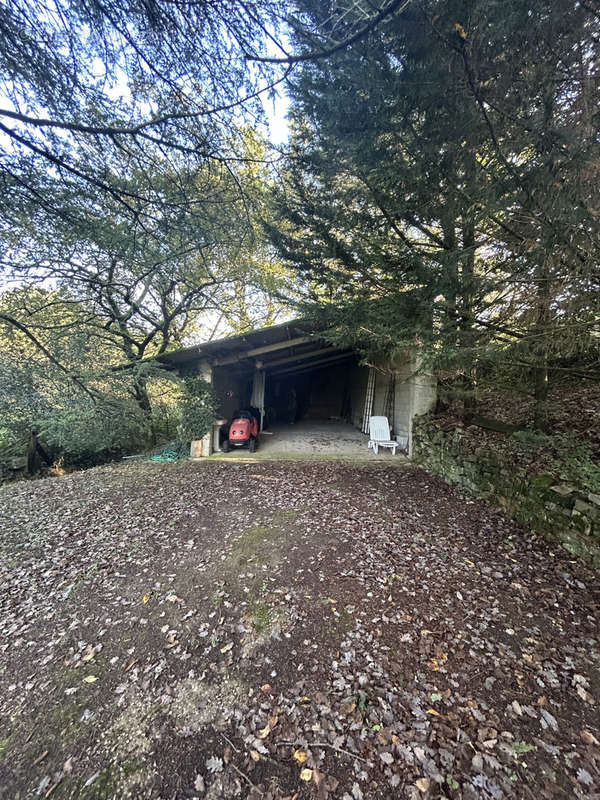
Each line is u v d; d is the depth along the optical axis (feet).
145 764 4.43
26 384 14.42
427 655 6.04
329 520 11.80
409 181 8.14
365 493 14.67
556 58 5.38
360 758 4.41
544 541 9.82
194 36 6.97
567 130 5.49
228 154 10.54
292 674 5.76
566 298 7.04
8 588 8.66
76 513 13.56
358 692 5.36
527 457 11.59
